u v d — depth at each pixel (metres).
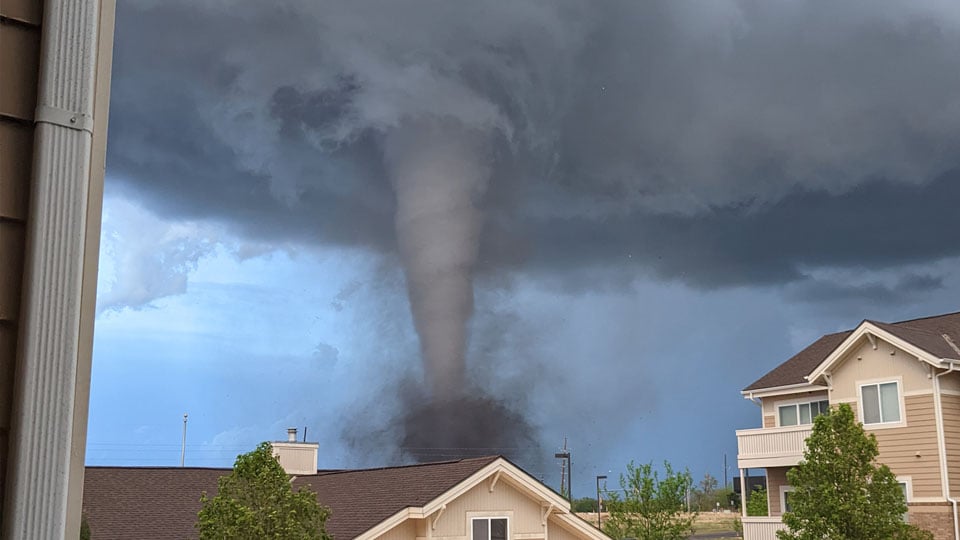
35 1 3.42
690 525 39.19
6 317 3.19
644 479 39.09
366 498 26.09
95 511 25.17
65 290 3.27
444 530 23.95
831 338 38.09
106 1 3.63
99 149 3.52
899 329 31.02
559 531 26.45
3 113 3.27
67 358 3.23
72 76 3.40
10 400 3.16
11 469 3.07
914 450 29.56
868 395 31.20
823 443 23.38
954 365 29.19
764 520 32.12
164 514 25.66
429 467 27.28
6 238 3.23
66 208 3.31
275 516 17.34
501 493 25.19
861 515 22.34
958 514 28.25
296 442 32.34
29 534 3.06
